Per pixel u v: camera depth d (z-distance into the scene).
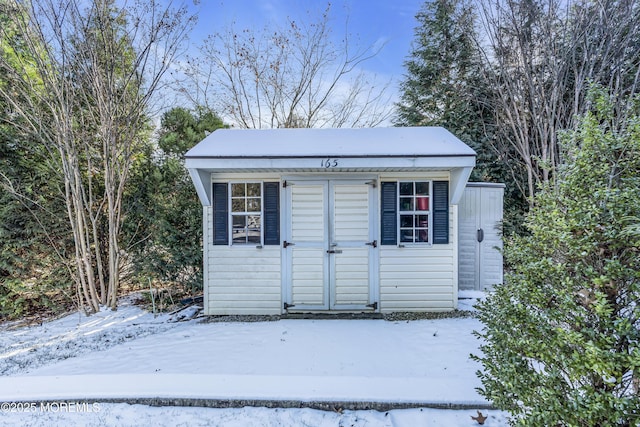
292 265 5.04
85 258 5.30
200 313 5.20
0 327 4.77
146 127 6.28
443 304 5.01
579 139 2.04
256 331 4.34
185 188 5.81
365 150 4.54
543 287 1.86
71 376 2.96
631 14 6.42
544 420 1.63
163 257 5.56
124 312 5.29
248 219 5.07
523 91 7.55
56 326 4.73
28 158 5.43
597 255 1.71
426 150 4.50
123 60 5.47
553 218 1.84
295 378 2.87
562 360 1.63
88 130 5.60
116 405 2.61
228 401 2.58
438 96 9.92
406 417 2.43
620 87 6.12
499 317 2.01
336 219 5.03
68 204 5.16
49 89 5.00
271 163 4.43
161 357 3.56
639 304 1.58
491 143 8.42
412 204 5.00
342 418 2.44
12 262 5.18
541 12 7.15
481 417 2.34
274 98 10.85
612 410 1.52
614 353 1.47
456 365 3.27
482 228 6.03
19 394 2.64
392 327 4.41
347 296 5.04
